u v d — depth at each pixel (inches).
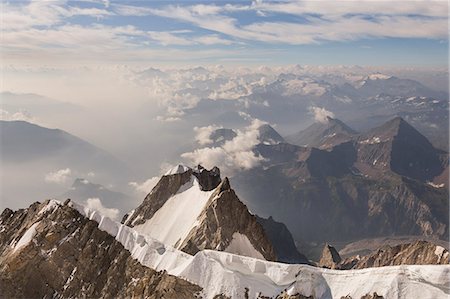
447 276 4618.6
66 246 6186.0
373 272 4891.7
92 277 5905.5
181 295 5196.9
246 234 7450.8
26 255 6171.3
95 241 6166.3
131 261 5836.6
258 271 5255.9
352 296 4808.1
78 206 6584.6
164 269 5575.8
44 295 5944.9
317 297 4926.2
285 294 4980.3
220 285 5147.6
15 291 5940.0
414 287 4640.8
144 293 5452.8
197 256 5433.1
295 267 5167.3
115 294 5669.3
